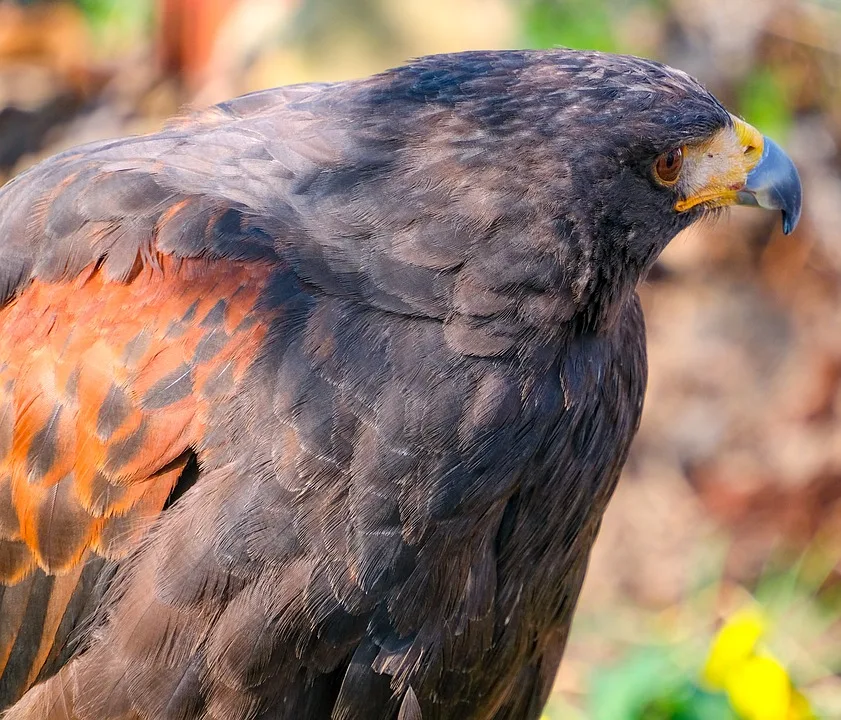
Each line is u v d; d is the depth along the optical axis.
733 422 13.68
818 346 13.92
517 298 6.62
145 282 6.47
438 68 6.86
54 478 6.54
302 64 11.93
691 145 6.95
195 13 12.92
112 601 6.52
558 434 6.84
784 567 12.64
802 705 9.47
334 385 6.38
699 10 15.35
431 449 6.47
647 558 12.70
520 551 7.10
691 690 9.33
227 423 6.33
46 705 6.69
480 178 6.59
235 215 6.57
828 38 15.22
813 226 14.65
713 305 14.45
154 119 13.65
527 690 8.20
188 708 6.50
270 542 6.33
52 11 15.78
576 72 6.74
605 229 6.76
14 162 14.20
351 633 6.59
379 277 6.54
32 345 6.60
